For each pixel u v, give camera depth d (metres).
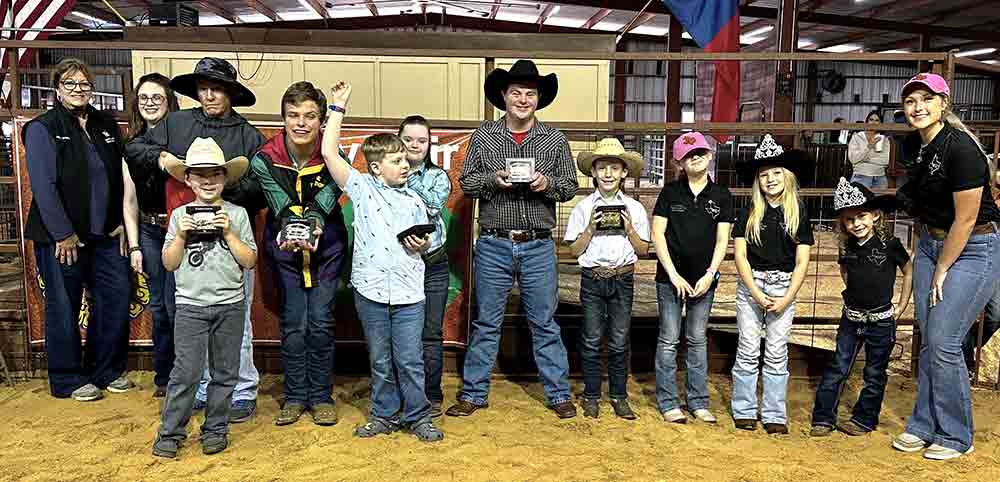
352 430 3.75
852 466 3.43
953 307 3.43
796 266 3.74
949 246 3.36
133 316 4.68
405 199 3.56
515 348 4.82
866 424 3.88
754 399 3.94
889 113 17.55
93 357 4.34
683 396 4.48
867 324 3.79
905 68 24.47
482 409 4.16
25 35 7.50
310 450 3.48
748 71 14.18
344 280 4.59
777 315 3.81
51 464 3.31
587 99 7.59
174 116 3.76
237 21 20.11
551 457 3.46
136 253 3.99
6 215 6.04
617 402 4.08
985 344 5.17
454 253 4.62
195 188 3.26
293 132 3.47
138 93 3.94
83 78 3.91
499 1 17.02
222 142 3.73
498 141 3.88
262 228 4.48
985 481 3.28
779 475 3.30
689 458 3.49
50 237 4.02
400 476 3.22
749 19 18.67
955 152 3.26
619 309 4.00
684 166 3.86
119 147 4.15
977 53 21.33
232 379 3.44
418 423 3.65
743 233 3.83
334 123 3.47
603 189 3.92
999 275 3.43
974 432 3.88
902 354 5.26
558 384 4.04
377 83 7.58
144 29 7.34
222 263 3.29
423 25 21.23
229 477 3.20
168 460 3.36
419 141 3.69
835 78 23.80
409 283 3.54
